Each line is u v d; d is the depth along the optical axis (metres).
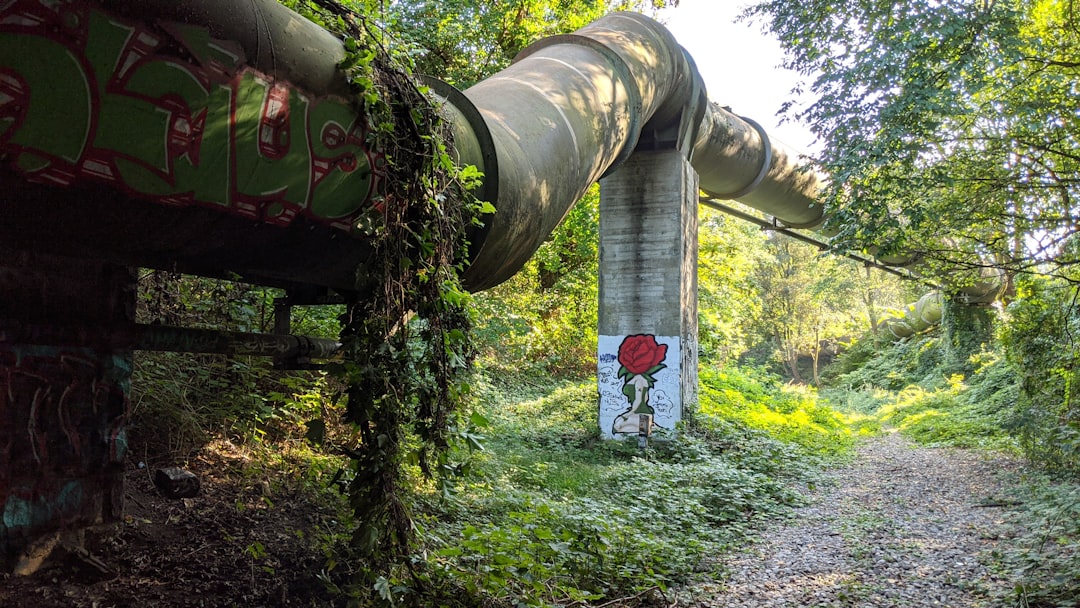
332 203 3.89
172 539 4.59
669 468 10.38
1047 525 7.77
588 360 22.77
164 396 5.88
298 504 5.66
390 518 4.24
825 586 6.28
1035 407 11.59
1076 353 10.88
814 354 53.47
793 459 13.21
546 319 22.70
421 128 4.25
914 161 10.86
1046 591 5.59
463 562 5.22
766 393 22.92
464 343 4.59
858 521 8.93
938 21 10.16
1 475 3.66
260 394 6.96
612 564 6.16
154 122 3.08
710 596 5.95
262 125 3.45
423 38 12.57
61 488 3.93
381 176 4.06
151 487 5.12
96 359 4.08
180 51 3.10
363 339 4.00
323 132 3.72
